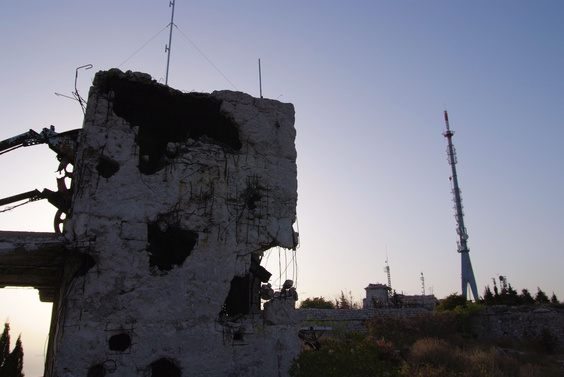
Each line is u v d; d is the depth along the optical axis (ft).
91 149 32.22
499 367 66.13
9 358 75.05
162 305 31.19
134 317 30.07
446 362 62.64
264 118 39.93
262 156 38.73
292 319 36.09
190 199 34.65
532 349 91.15
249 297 40.96
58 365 27.02
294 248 38.06
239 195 36.68
